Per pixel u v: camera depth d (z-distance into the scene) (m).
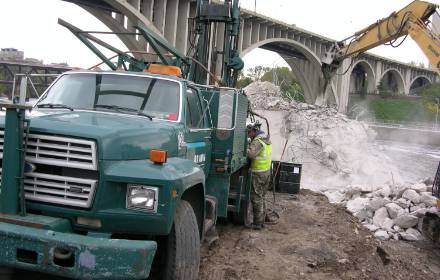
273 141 23.81
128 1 30.58
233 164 7.31
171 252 4.58
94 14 33.22
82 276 3.71
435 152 42.78
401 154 35.56
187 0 34.28
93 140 4.11
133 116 5.36
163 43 9.31
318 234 8.42
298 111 26.14
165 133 5.00
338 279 6.33
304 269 6.51
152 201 4.14
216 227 8.43
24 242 3.77
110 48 8.29
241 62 11.60
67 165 4.09
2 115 4.52
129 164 4.25
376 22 18.03
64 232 4.05
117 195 4.15
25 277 4.95
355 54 19.66
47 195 4.16
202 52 11.29
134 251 3.73
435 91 95.88
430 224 10.03
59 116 4.70
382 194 12.93
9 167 4.03
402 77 99.88
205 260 6.42
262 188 8.51
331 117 26.39
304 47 53.44
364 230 9.85
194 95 6.45
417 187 12.54
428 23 14.93
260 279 5.95
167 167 4.43
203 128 6.59
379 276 6.82
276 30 49.62
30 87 6.47
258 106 26.72
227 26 11.55
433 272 8.06
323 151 22.70
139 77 5.93
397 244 9.86
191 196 5.29
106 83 5.85
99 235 4.12
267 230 8.47
